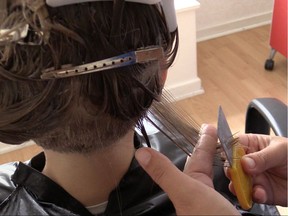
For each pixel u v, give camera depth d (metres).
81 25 0.39
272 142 0.60
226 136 0.50
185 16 1.73
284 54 2.02
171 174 0.46
